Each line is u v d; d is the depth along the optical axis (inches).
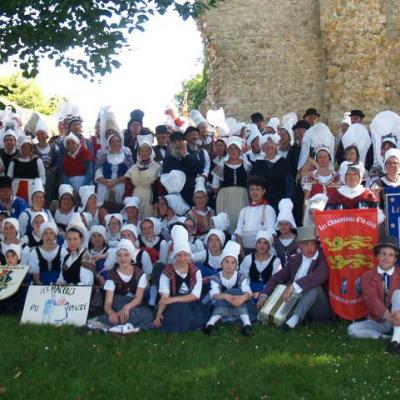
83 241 387.9
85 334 341.1
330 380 289.4
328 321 369.1
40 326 349.1
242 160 460.4
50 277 387.5
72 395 279.3
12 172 472.1
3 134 511.2
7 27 451.2
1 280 374.3
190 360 311.0
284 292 357.4
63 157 484.1
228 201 451.5
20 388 284.0
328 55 791.7
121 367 303.7
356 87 784.3
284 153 499.2
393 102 784.3
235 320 364.5
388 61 784.9
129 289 361.7
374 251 343.9
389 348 316.2
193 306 361.7
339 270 353.7
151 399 279.0
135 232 395.9
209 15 839.7
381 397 276.8
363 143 475.2
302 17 817.5
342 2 787.4
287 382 289.0
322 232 357.7
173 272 361.7
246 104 830.5
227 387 286.7
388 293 335.3
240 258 406.9
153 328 354.3
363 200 385.7
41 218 413.1
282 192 458.3
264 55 826.8
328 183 428.1
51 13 445.1
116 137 482.9
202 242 411.2
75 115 540.1
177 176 455.8
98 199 474.6
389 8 787.4
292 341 334.0
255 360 309.3
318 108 811.4
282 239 398.0
